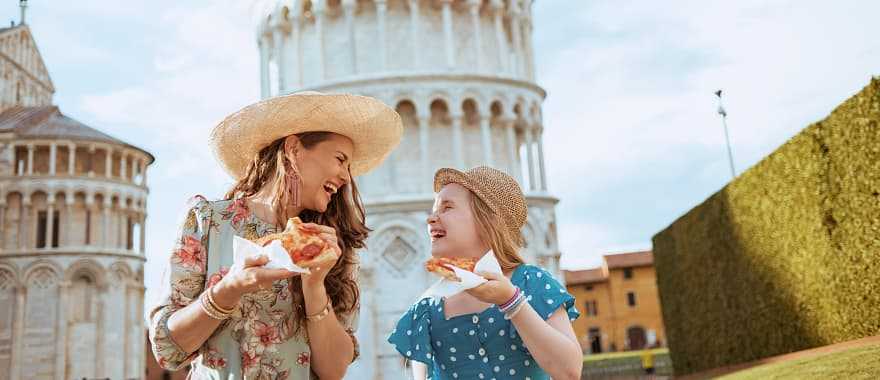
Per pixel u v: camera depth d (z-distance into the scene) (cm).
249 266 339
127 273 6650
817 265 2056
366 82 3556
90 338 6291
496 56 3953
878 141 1722
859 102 1780
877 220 1761
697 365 3084
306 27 3866
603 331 11000
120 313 6531
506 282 386
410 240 3347
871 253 1803
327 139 449
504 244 462
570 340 396
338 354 421
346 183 475
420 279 3300
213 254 401
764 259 2381
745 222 2511
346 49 3725
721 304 2778
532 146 3812
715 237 2784
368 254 3309
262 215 424
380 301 3275
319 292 395
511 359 432
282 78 3841
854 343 1875
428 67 3694
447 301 463
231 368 390
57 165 6644
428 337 461
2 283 6188
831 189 1948
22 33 7425
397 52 3703
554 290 432
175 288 386
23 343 6069
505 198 472
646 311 10881
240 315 396
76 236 6475
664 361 5434
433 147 3616
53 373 6056
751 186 2442
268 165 441
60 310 6175
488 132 3638
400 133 505
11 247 6278
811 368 1675
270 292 405
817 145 1991
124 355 6512
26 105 7494
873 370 1441
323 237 356
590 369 5009
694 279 3047
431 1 3791
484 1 3972
